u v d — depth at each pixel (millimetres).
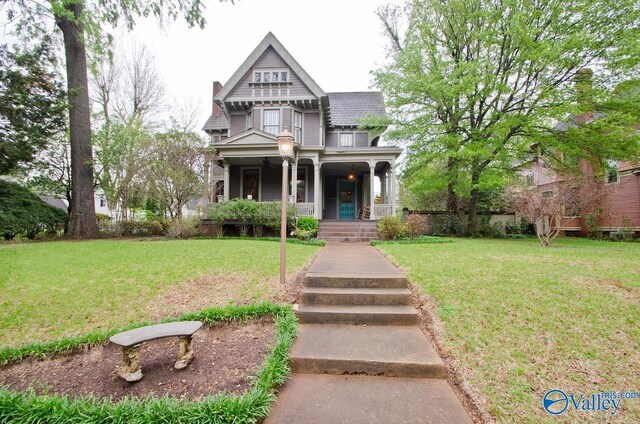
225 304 3725
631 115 9211
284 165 4578
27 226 10703
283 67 14719
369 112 16922
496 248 8094
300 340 3104
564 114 9594
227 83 14703
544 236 9570
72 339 2955
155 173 10883
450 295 3832
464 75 11492
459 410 2154
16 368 2711
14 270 5195
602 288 3924
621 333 2844
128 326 3174
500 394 2201
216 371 2637
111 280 4594
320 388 2449
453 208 14461
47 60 10766
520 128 11188
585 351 2615
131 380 2488
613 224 12867
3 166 10625
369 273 4770
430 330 3266
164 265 5523
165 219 13523
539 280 4301
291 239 10266
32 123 10594
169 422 1923
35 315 3492
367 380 2580
